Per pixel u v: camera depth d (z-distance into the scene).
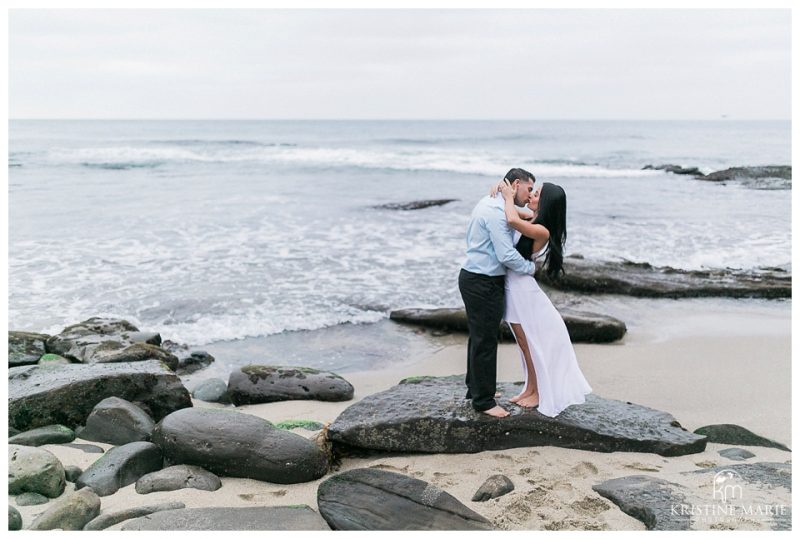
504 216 4.70
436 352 8.03
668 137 51.50
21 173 24.38
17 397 5.34
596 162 32.31
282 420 5.76
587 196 20.48
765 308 9.79
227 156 33.19
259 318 9.03
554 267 4.93
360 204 18.62
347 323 8.98
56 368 5.93
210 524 3.80
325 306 9.57
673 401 6.16
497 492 4.16
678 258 12.47
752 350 7.75
